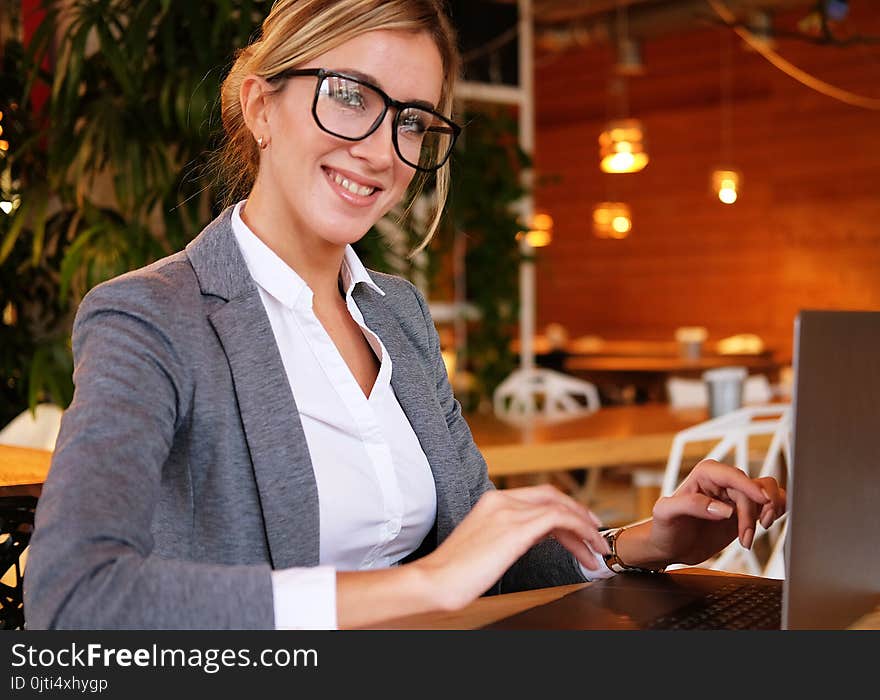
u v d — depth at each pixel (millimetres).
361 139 1303
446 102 1458
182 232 3270
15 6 3576
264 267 1371
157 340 1200
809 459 1031
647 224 10828
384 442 1391
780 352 9508
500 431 3846
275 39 1334
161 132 3252
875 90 8953
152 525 1240
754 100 9859
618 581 1392
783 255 9688
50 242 3553
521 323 6156
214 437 1240
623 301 11086
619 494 5789
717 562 3225
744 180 9969
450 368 5402
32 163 3402
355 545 1354
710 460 1447
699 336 8586
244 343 1289
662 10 8078
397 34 1306
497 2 6246
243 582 973
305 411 1348
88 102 3318
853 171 9156
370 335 1492
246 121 1402
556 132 11578
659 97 10625
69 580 945
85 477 1004
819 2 5770
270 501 1255
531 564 1517
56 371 3307
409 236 1966
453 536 1039
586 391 5590
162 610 950
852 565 1103
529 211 6266
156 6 3127
